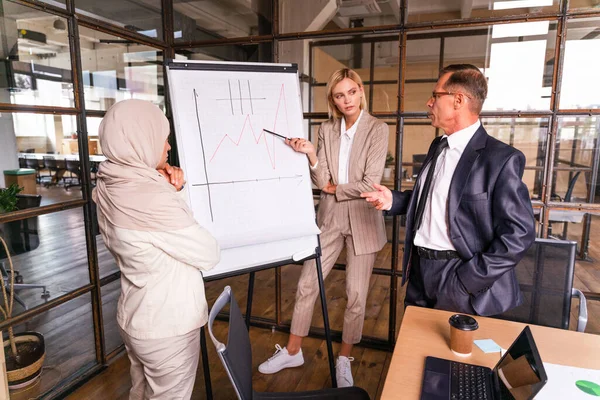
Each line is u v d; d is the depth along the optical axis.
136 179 1.15
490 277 1.33
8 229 2.52
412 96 3.13
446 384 0.95
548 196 2.13
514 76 2.10
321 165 2.10
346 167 2.08
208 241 1.27
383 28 2.25
